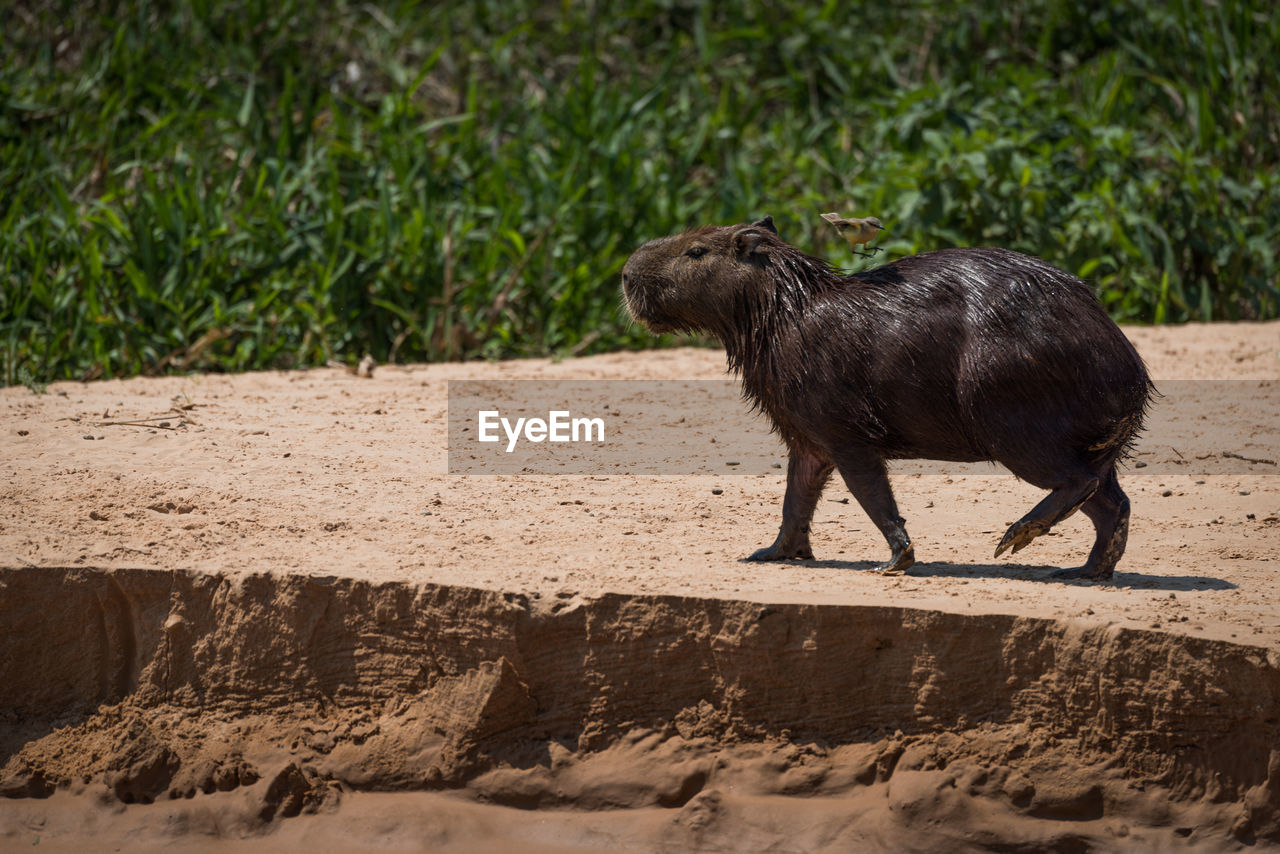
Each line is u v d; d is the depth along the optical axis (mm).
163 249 31109
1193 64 41344
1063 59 44625
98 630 14680
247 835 13539
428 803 13562
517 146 38594
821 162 38688
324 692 14273
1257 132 39312
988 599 13664
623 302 16203
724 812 13062
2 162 34781
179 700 14477
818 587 14172
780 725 13500
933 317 14445
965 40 46000
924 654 13156
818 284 15102
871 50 46781
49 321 29375
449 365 30578
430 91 45406
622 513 18141
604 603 13664
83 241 31188
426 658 13984
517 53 47406
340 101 41344
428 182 34719
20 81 38250
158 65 39375
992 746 12945
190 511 17219
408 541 16188
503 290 33812
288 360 31766
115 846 13477
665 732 13641
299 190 34406
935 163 35062
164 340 30062
